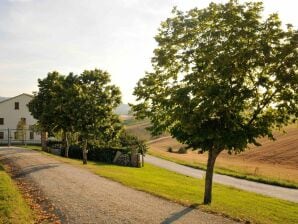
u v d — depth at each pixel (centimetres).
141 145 5784
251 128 1967
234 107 1916
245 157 7388
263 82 1908
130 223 1513
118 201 1917
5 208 1523
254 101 2014
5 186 1988
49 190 2167
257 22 1928
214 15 2045
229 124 1925
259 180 4662
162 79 2247
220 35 1962
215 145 2062
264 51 1848
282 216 2111
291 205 2786
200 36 2098
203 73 1936
